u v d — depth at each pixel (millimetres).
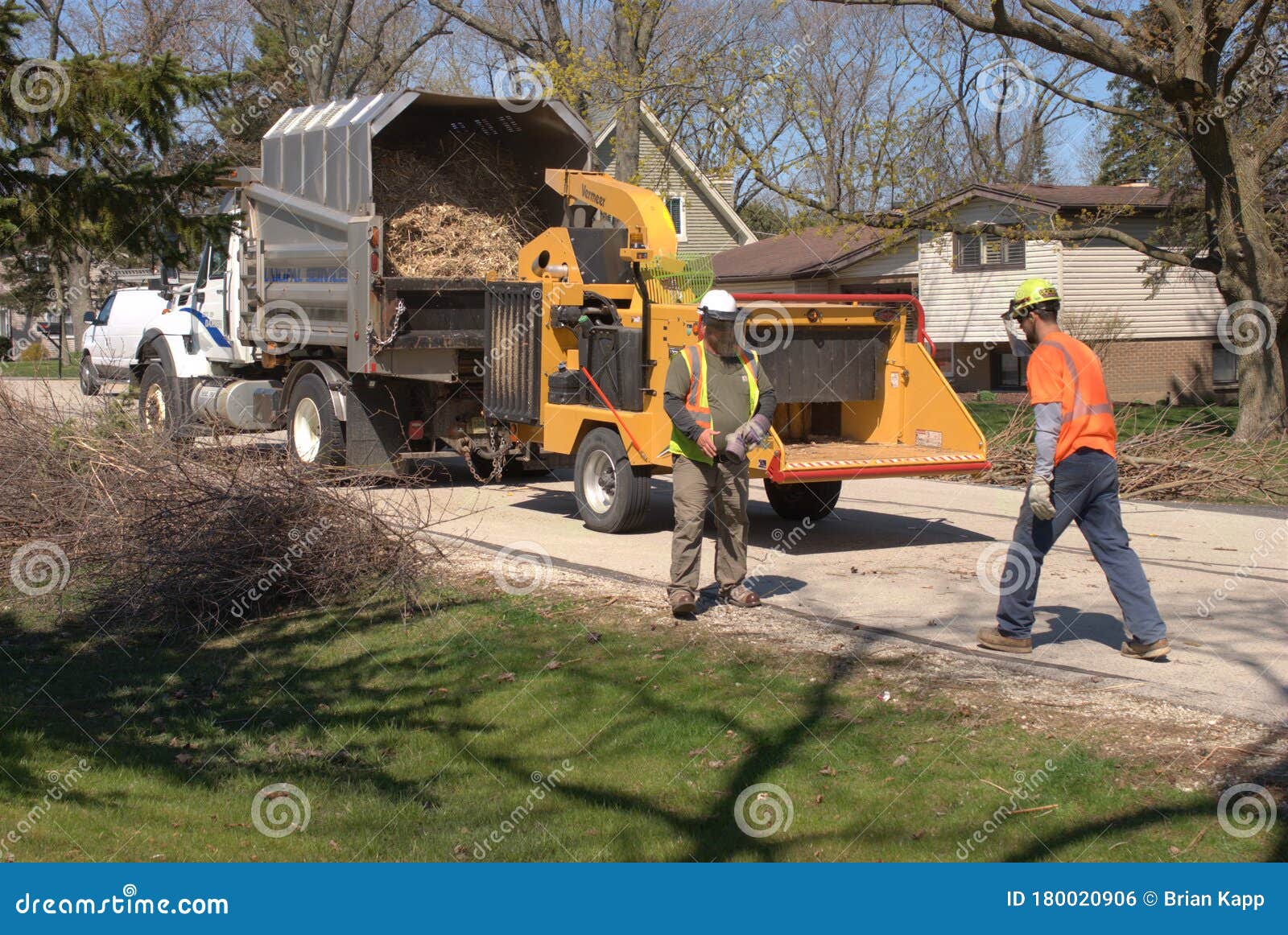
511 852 4402
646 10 19594
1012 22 15781
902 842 4379
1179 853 4207
